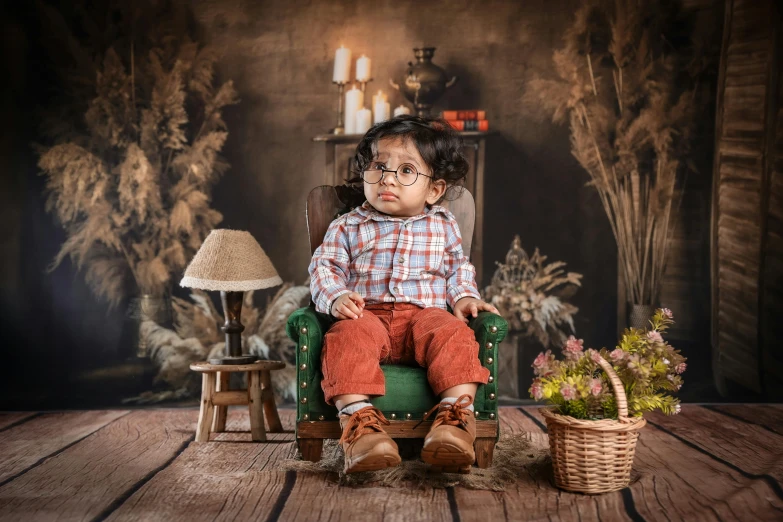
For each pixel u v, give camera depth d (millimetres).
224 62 4387
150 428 3375
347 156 4344
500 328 2410
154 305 4289
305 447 2484
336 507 2061
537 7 4379
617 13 4340
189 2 4363
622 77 4348
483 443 2414
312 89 4402
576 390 2125
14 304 4195
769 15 4207
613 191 4352
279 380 4297
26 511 2043
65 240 4242
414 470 2373
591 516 1972
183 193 4344
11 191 4203
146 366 4254
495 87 4387
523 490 2223
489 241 4355
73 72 4250
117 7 4293
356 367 2260
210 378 3055
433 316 2441
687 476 2389
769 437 3076
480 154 4320
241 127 4398
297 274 4402
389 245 2590
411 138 2543
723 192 4270
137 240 4301
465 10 4391
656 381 2283
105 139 4277
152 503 2109
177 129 4336
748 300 4250
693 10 4305
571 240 4363
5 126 4203
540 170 4375
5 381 4172
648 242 4324
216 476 2416
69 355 4227
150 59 4320
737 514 1985
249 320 4336
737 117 4258
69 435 3207
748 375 4242
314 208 2904
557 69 4367
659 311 2402
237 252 3088
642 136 4328
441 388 2291
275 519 1960
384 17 4406
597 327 4344
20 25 4211
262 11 4395
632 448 2223
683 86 4309
